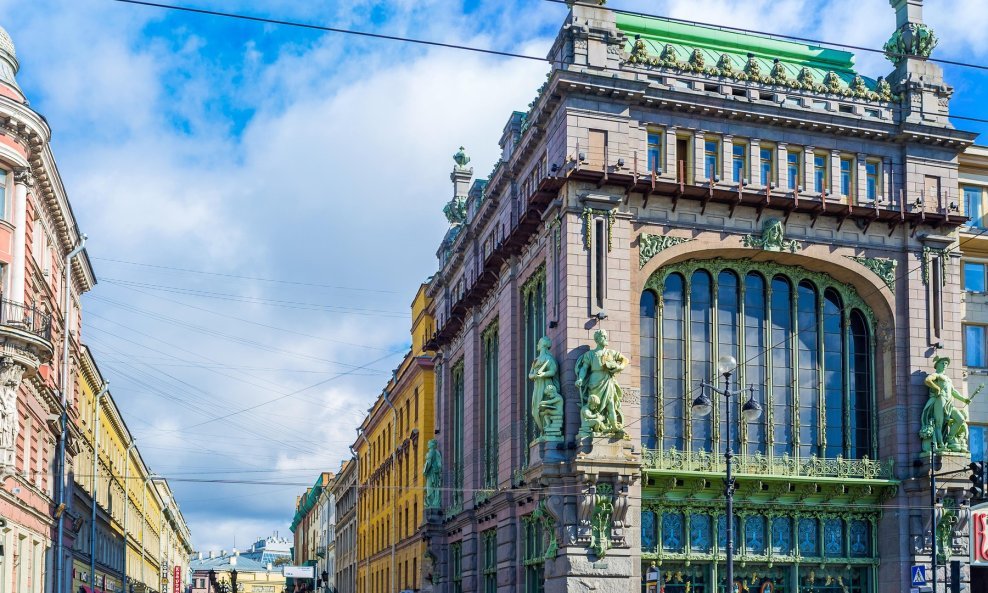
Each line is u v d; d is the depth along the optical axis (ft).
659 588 112.68
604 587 114.11
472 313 166.50
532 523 134.92
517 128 152.46
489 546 156.04
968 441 137.80
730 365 108.17
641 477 118.83
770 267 130.62
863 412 132.36
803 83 132.87
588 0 126.52
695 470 121.49
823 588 126.21
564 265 121.39
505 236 147.02
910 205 132.87
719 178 127.95
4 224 123.13
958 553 125.80
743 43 141.28
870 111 134.41
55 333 154.30
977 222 143.84
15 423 122.42
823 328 131.75
